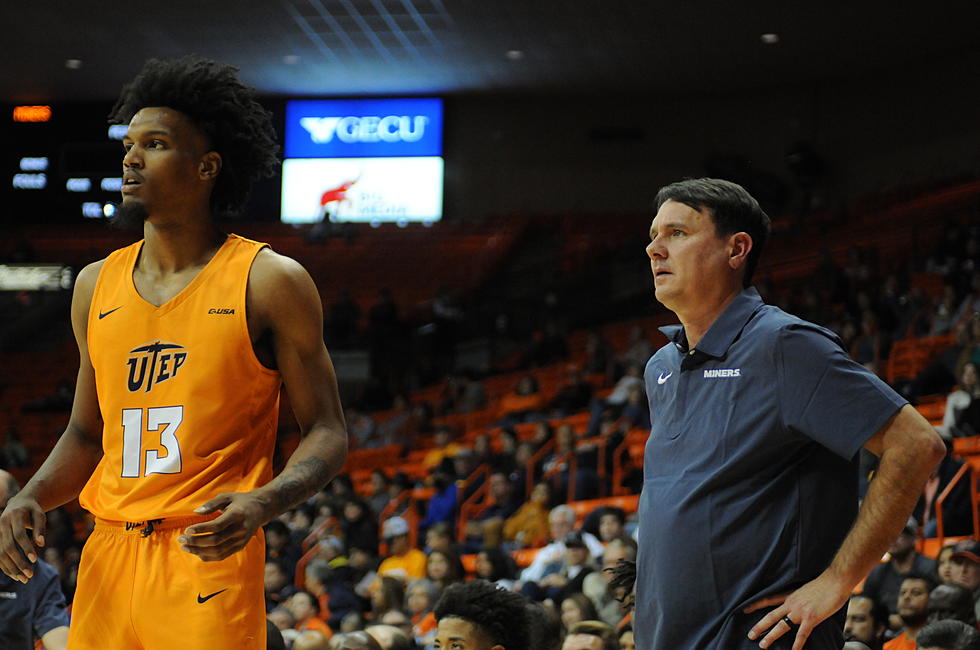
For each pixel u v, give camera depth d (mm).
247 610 2734
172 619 2699
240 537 2506
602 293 25156
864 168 27344
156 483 2764
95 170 29703
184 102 2879
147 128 2855
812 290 20156
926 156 26188
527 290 26359
